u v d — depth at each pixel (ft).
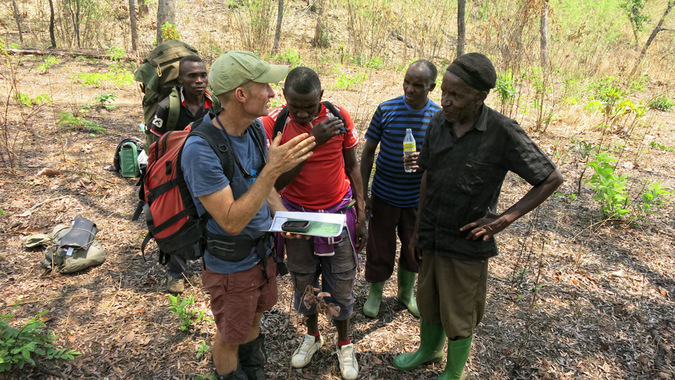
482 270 7.53
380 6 43.04
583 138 23.57
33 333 8.94
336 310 7.14
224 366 7.36
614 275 12.37
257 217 6.84
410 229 10.00
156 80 11.75
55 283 11.28
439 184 7.29
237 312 6.86
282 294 11.28
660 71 42.91
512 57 27.73
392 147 9.23
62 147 18.61
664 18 49.73
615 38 45.11
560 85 31.81
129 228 14.08
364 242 9.06
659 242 14.17
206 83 11.23
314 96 7.18
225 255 6.57
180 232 6.81
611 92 23.75
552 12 27.12
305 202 8.32
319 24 53.83
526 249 13.70
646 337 10.00
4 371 8.23
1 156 17.84
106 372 8.60
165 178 6.70
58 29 50.42
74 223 12.51
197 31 52.31
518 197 17.10
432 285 7.97
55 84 31.09
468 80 6.29
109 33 53.62
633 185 18.21
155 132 11.22
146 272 11.98
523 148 6.58
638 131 25.40
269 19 45.93
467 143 6.91
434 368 9.09
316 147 7.76
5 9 53.98
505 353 9.50
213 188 5.96
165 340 9.52
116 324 9.93
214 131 6.20
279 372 8.80
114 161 17.78
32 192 15.70
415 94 8.70
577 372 9.00
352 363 8.81
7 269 11.66
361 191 8.99
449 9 44.68
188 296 11.07
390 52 50.39
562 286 11.91
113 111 26.04
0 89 27.78
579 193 17.38
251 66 5.94
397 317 10.74
